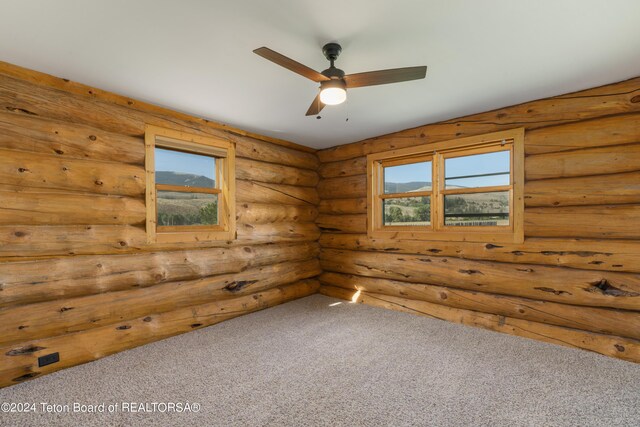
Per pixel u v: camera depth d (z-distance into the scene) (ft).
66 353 8.10
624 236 8.57
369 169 14.19
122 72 7.95
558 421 6.03
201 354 8.96
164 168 10.92
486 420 6.07
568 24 6.01
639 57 7.29
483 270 10.90
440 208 12.26
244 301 12.57
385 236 13.58
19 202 7.55
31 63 7.50
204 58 7.27
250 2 5.36
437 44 6.72
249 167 13.07
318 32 6.23
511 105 10.35
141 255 9.70
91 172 8.68
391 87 8.91
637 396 6.80
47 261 7.93
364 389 7.14
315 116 11.32
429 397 6.82
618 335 8.58
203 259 11.20
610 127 8.71
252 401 6.71
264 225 13.67
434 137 12.12
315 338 10.11
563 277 9.36
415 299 12.75
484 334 10.34
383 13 5.67
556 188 9.56
